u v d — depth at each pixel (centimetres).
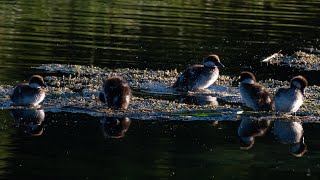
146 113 1595
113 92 1612
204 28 2820
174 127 1509
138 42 2462
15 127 1445
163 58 2227
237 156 1340
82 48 2311
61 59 2123
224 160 1315
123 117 1557
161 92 1808
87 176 1189
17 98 1593
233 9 3381
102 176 1195
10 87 1747
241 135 1477
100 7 3180
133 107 1631
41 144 1349
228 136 1467
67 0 3312
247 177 1229
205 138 1445
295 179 1232
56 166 1232
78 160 1271
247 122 1576
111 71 2009
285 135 1495
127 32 2642
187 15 3114
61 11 3022
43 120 1502
